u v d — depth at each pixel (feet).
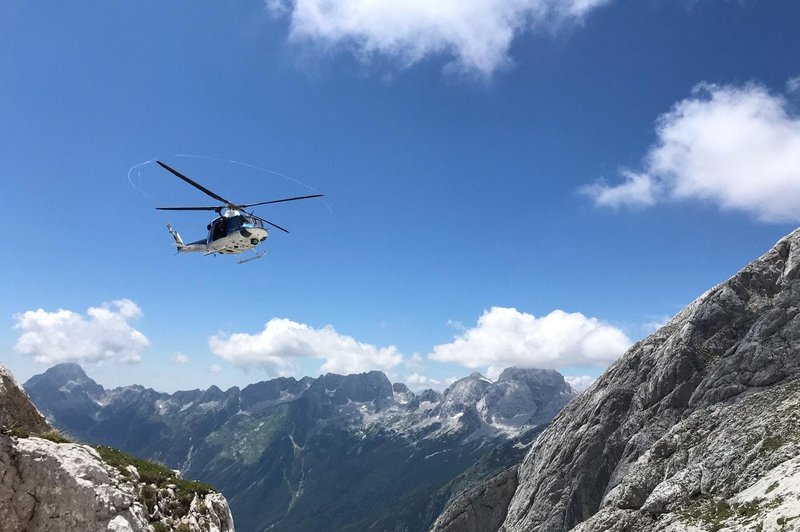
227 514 91.45
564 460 519.19
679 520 275.39
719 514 253.03
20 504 56.85
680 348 500.74
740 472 289.94
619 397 525.34
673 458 356.79
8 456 58.54
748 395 403.75
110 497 64.54
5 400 65.62
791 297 468.75
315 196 185.98
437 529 596.29
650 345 558.15
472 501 597.93
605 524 333.01
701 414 393.50
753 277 528.63
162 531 73.61
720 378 444.55
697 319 517.14
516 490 574.97
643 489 352.49
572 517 466.29
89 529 59.93
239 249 181.98
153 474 85.66
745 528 212.43
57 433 70.95
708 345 490.49
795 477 232.73
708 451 332.80
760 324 465.06
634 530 305.73
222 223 180.45
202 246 195.31
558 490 495.82
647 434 458.09
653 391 496.23
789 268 511.81
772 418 316.19
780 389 374.22
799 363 409.69
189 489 88.02
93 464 65.26
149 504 77.10
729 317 501.97
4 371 68.23
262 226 183.83
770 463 273.54
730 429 342.85
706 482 303.89
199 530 81.46
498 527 566.36
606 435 503.20
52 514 58.03
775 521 196.95
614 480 447.42
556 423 595.06
